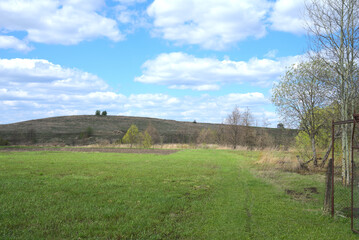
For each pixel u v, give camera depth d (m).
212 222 6.40
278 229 6.05
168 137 67.31
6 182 10.25
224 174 13.88
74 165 16.14
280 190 10.15
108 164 17.02
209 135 51.47
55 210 6.83
